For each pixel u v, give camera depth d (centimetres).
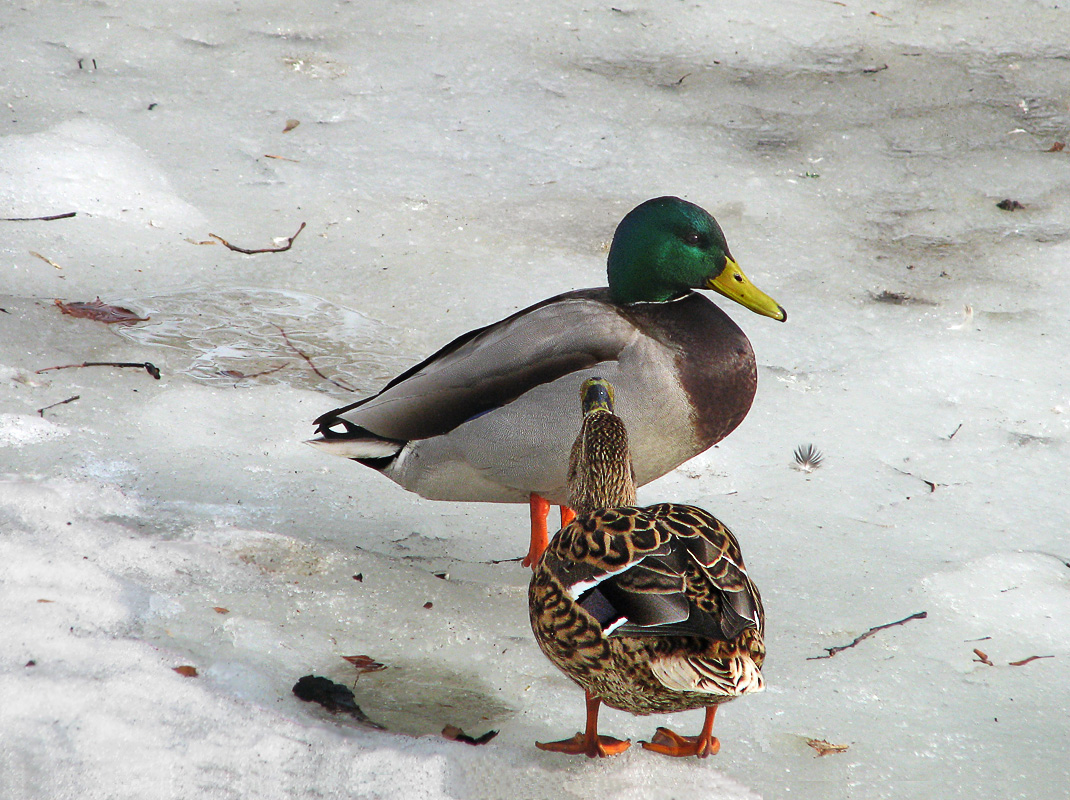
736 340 834
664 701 573
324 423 858
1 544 757
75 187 1320
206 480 909
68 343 1070
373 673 700
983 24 1903
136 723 611
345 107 1574
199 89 1577
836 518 905
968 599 809
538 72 1691
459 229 1341
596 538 575
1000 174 1509
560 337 807
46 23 1681
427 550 860
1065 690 720
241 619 733
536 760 626
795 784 630
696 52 1777
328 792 584
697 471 965
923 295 1249
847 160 1530
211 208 1341
